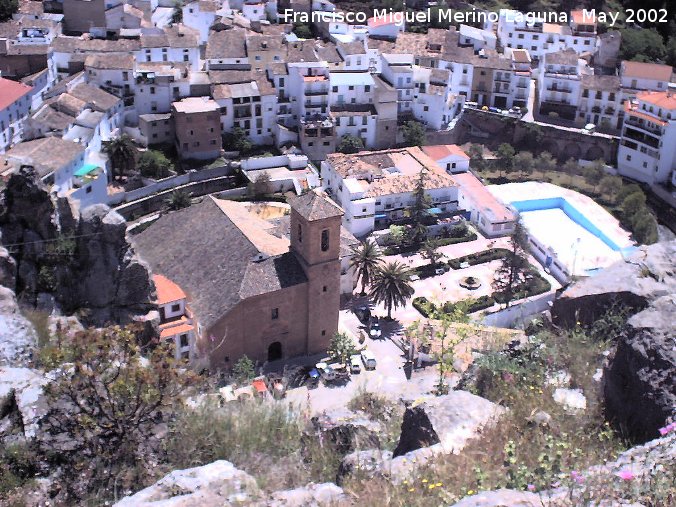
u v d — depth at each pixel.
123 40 143.75
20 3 160.00
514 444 21.55
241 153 134.50
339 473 25.05
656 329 24.69
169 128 131.88
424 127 145.38
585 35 174.25
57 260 49.69
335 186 122.75
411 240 115.12
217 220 88.06
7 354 34.28
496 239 119.06
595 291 35.97
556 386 28.41
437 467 21.50
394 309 98.44
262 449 27.91
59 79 139.12
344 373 81.31
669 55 173.12
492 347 37.28
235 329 79.25
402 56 147.50
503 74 157.62
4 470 26.64
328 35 165.88
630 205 124.94
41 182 51.19
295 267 82.19
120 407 28.80
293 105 140.12
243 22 162.12
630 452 20.31
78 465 27.28
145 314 50.50
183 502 20.48
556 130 151.62
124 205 113.94
